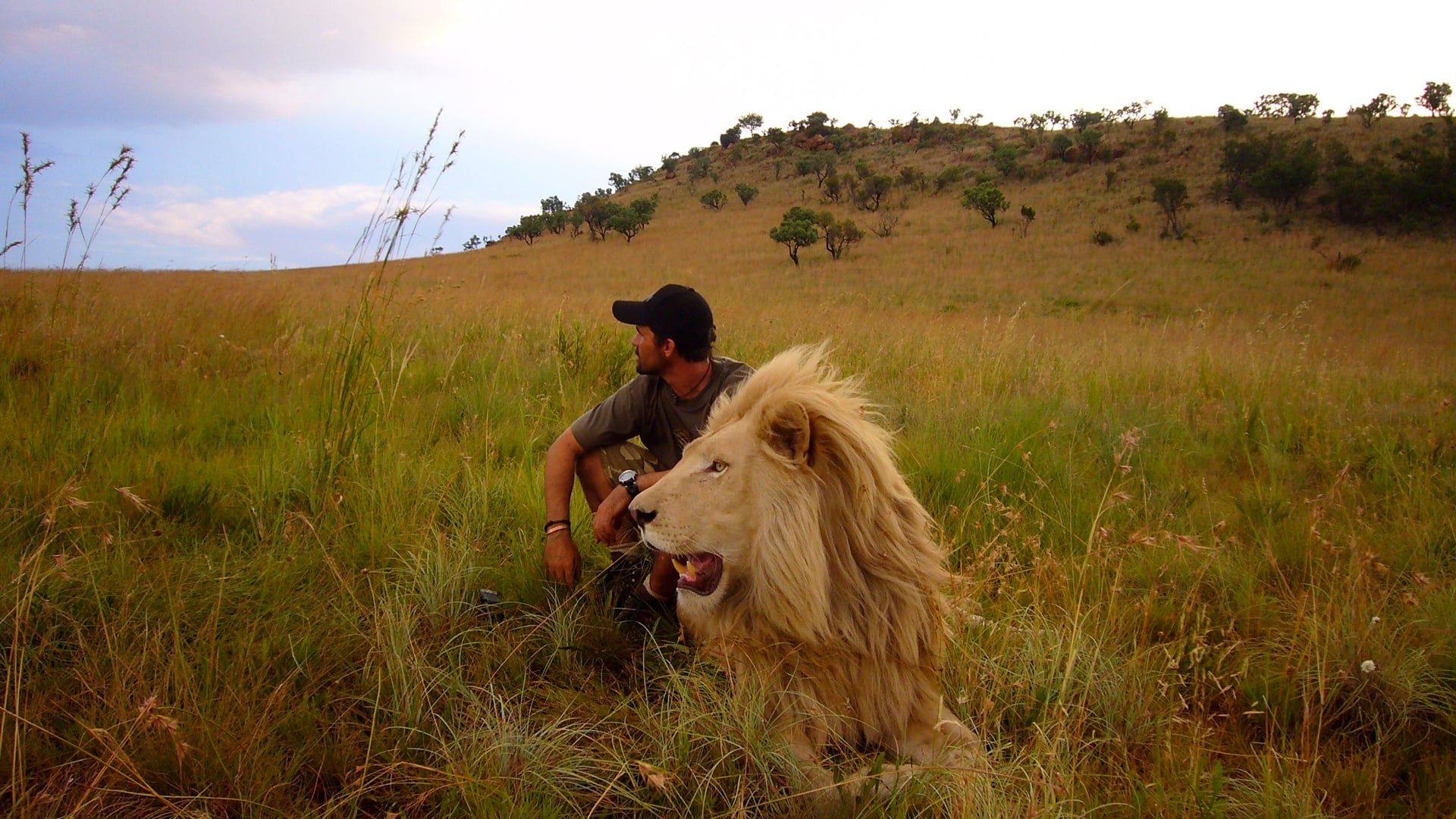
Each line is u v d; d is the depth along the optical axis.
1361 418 7.54
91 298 8.23
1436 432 6.66
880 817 2.34
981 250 60.84
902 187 94.75
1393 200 61.88
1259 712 2.92
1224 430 7.16
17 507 3.71
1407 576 4.20
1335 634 3.32
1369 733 3.08
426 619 3.37
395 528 3.94
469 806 2.35
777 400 2.69
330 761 2.53
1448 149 74.00
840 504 2.71
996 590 3.87
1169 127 103.38
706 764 2.54
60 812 2.26
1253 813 2.48
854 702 2.78
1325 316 35.56
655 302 3.48
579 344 7.97
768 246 70.31
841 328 11.98
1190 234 62.12
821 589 2.66
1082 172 89.69
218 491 4.24
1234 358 11.42
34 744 2.41
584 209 87.94
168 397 5.86
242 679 2.68
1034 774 2.44
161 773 2.37
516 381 7.41
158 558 3.43
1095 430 6.78
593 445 3.73
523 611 3.50
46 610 2.87
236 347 7.52
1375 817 2.55
